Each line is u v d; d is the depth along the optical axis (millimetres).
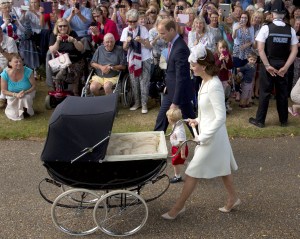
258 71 8180
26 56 9039
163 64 7148
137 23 7414
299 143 6430
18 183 5340
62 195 4137
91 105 4164
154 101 8297
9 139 6688
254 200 4875
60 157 3902
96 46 8438
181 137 4930
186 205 4777
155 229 4359
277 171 5566
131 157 3963
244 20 7906
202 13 8961
